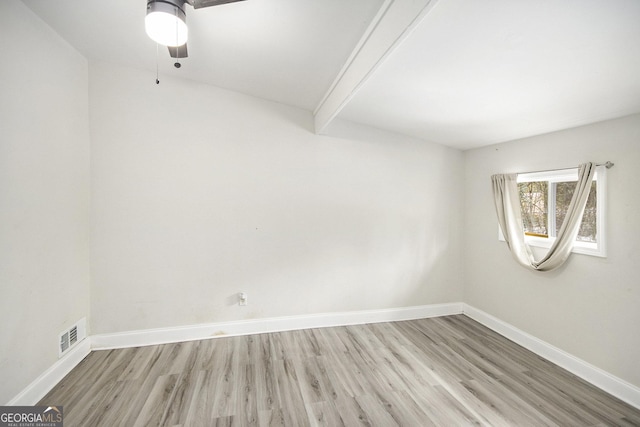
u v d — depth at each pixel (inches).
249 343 110.0
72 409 73.5
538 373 92.4
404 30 53.4
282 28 73.2
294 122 121.9
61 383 84.2
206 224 113.1
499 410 75.2
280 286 121.3
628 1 43.0
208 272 113.7
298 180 122.4
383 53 61.9
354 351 104.7
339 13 64.5
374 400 78.3
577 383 87.4
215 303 114.7
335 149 126.3
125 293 106.3
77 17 78.0
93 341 103.4
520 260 109.6
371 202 130.9
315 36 74.8
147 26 58.9
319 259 125.3
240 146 116.3
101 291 104.1
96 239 103.3
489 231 128.3
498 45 59.8
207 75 105.0
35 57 77.5
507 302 119.2
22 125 73.5
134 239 106.7
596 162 88.0
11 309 70.4
